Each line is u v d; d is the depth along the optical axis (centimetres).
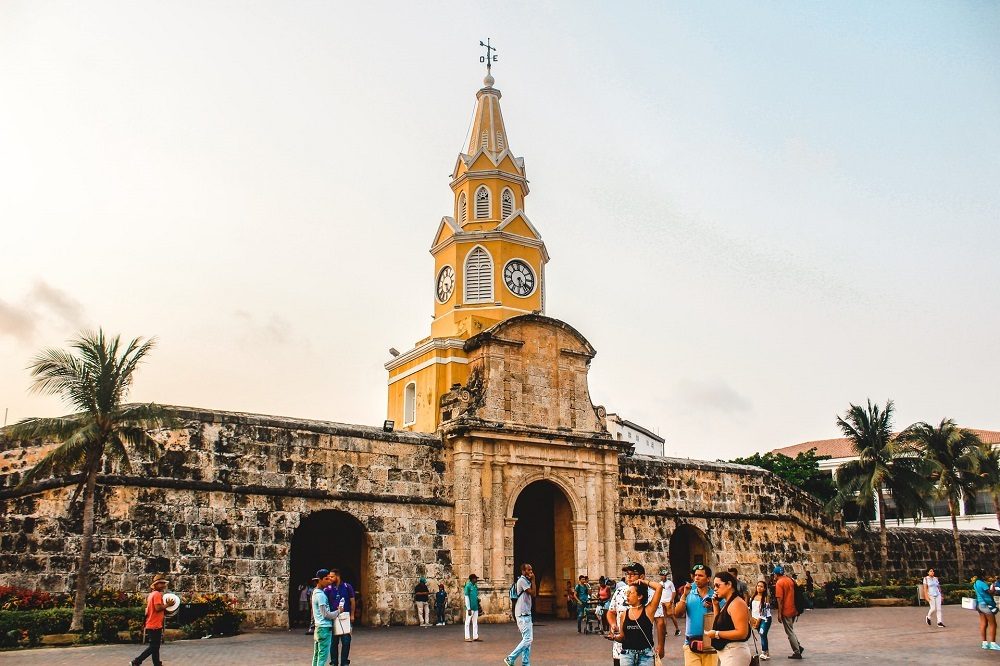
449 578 3528
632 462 4203
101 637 2459
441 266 5034
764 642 2208
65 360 2664
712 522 4400
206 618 2736
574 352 4103
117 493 2927
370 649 2466
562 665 2116
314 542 3966
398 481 3519
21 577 2770
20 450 2947
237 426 3198
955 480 5269
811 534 4778
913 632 2855
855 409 4975
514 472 3750
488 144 5184
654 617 1443
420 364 4750
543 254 5091
